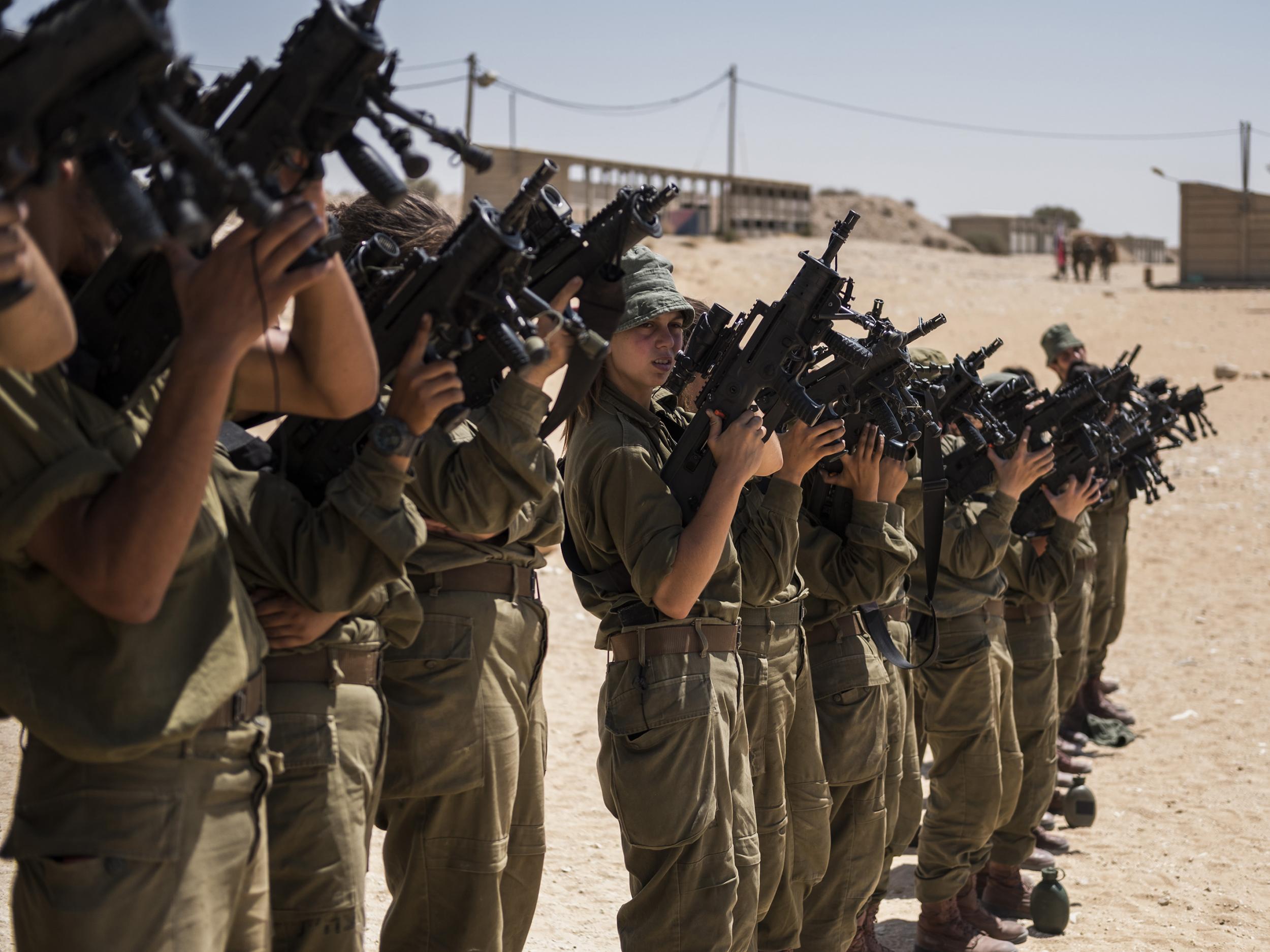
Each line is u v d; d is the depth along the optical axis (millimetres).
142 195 1499
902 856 5938
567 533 3494
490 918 3039
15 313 1547
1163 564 11711
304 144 1879
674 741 3137
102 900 1830
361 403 2227
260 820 2064
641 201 2604
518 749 3102
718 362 3432
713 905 3141
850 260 31141
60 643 1847
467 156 1883
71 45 1409
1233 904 5082
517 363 2307
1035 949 4703
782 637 3670
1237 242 33500
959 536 4594
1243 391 20219
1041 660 5309
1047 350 8211
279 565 2311
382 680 2961
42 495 1713
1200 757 7086
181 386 1763
